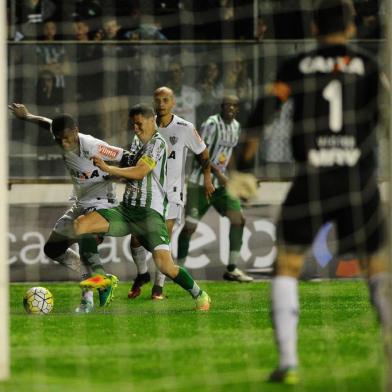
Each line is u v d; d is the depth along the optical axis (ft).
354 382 64.90
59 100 155.63
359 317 101.14
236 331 90.63
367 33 162.50
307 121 65.57
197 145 123.03
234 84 155.53
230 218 142.82
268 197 152.15
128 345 82.38
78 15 165.78
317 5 67.46
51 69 155.33
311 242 65.10
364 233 66.74
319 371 68.80
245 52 155.53
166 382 65.87
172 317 102.89
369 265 67.82
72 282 147.23
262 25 164.55
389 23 62.75
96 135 156.15
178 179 122.21
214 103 155.63
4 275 65.67
